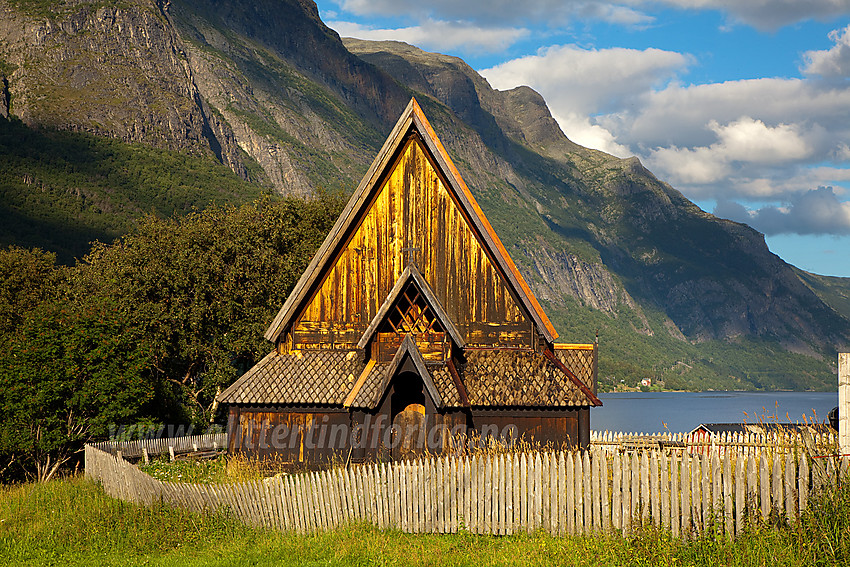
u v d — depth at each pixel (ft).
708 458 53.62
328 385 98.32
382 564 57.57
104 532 76.59
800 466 50.57
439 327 98.43
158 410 170.50
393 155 102.89
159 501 82.58
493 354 99.14
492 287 100.78
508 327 100.12
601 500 59.26
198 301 180.86
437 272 101.30
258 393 97.96
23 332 126.72
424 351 97.66
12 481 134.51
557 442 94.22
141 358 133.49
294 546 65.62
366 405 91.45
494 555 57.77
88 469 111.65
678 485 57.57
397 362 92.68
